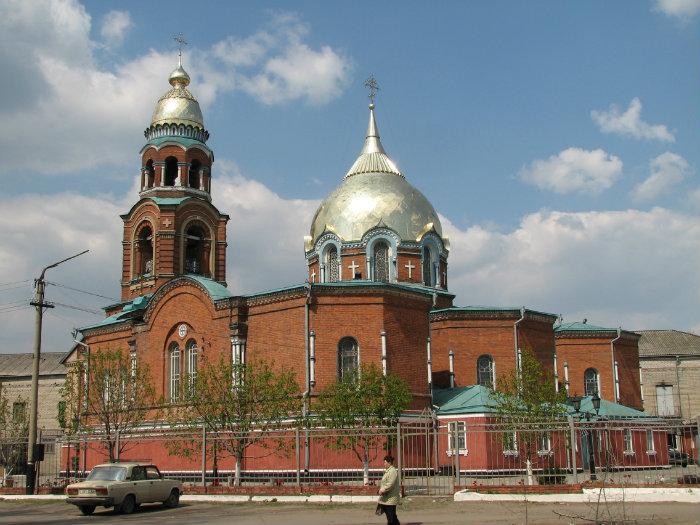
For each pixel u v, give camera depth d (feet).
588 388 208.95
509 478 142.10
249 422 136.67
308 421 137.59
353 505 107.34
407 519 88.84
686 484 100.78
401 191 202.59
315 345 154.51
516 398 139.44
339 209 200.75
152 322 183.01
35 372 142.72
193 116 210.59
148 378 170.30
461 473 155.74
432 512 95.30
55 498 129.90
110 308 206.28
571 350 210.18
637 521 81.66
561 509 93.81
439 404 168.86
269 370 149.07
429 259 201.46
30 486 138.21
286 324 158.30
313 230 207.41
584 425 137.69
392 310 159.33
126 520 98.68
